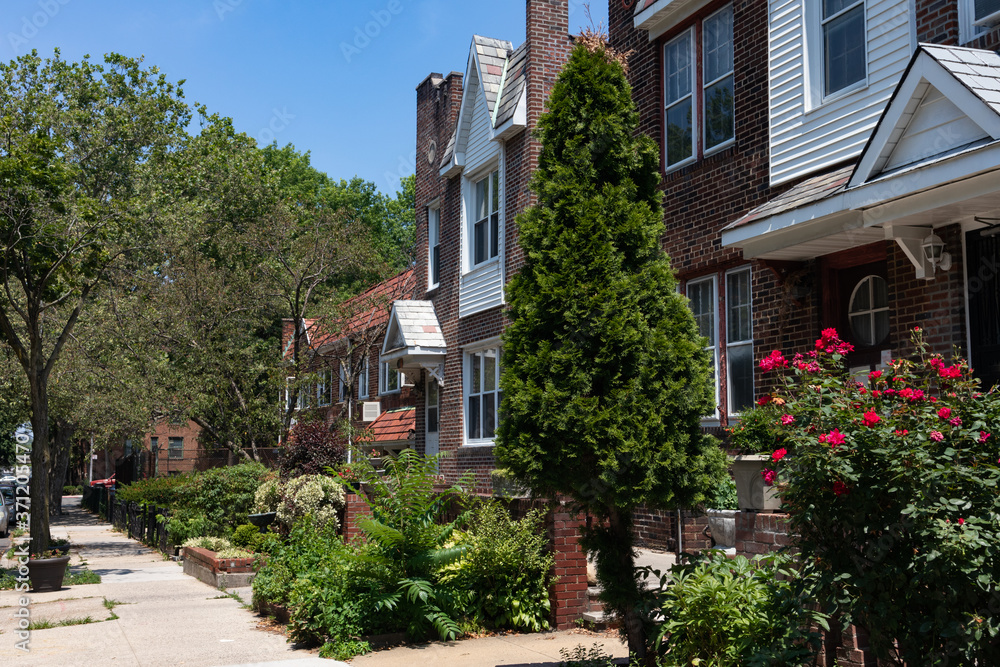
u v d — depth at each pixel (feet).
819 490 16.89
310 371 84.89
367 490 46.55
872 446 15.88
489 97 60.85
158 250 79.25
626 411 20.92
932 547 14.83
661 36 46.26
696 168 42.80
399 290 85.51
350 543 36.86
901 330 29.78
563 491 21.99
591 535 22.76
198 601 40.73
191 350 80.94
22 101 62.75
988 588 14.37
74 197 59.82
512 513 34.22
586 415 20.72
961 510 15.19
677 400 21.27
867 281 33.32
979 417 15.67
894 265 30.12
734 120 40.34
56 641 31.01
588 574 34.09
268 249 83.10
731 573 20.51
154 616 36.32
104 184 77.10
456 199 66.54
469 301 63.46
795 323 35.94
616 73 23.40
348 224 84.84
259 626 33.78
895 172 25.95
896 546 16.15
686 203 43.55
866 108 32.83
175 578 50.31
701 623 19.26
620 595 22.09
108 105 78.33
